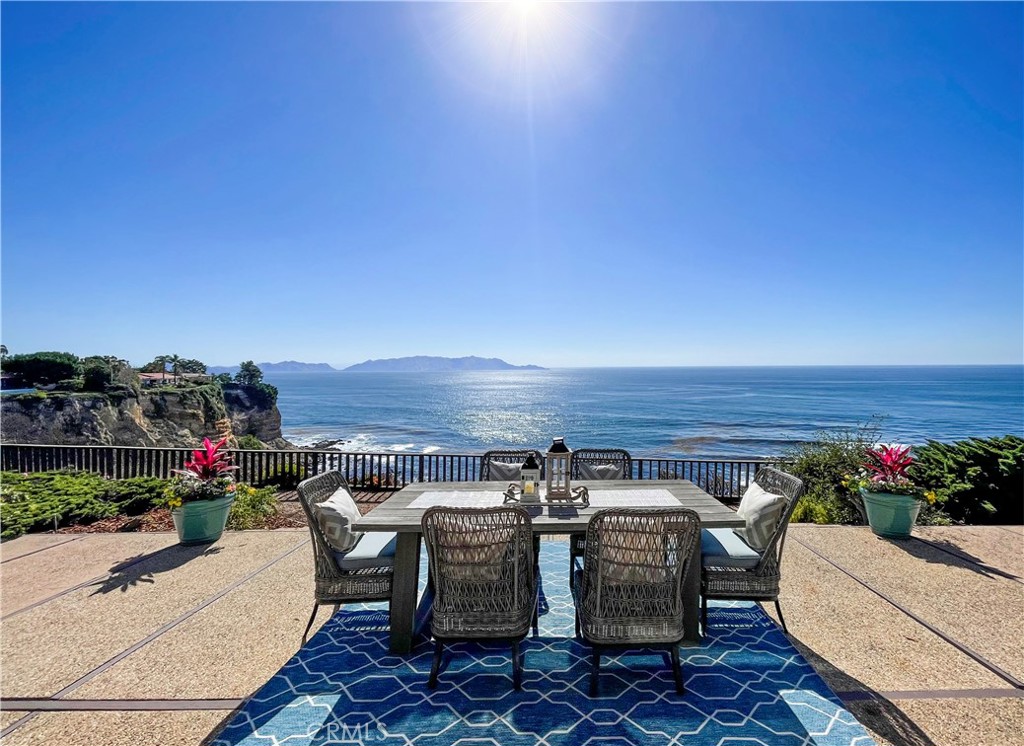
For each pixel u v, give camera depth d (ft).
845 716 6.66
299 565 12.69
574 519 8.20
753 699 7.06
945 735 6.29
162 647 8.64
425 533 7.04
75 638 8.94
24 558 13.24
